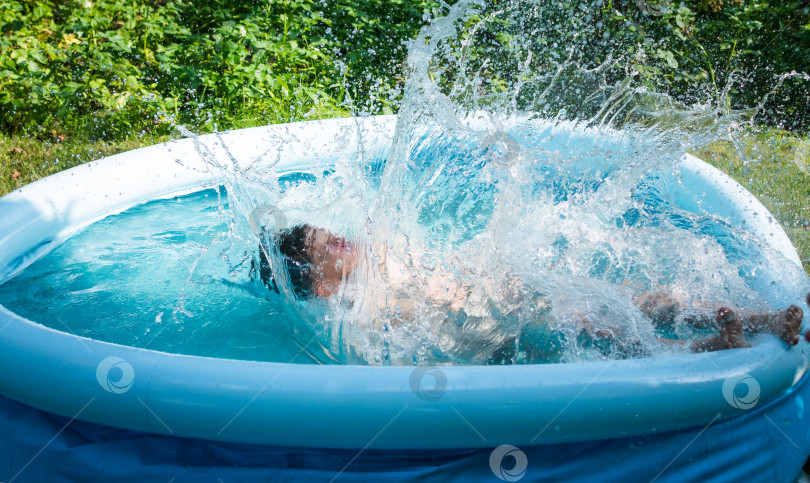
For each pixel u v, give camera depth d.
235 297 2.43
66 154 4.27
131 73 4.96
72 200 2.96
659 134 3.20
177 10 5.52
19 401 1.65
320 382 1.50
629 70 5.18
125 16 5.24
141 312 2.29
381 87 5.01
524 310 2.06
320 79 5.22
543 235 2.36
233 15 5.68
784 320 1.80
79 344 1.64
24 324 1.74
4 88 4.77
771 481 1.74
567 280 2.16
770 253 2.33
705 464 1.64
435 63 4.31
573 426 1.50
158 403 1.50
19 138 4.55
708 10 5.92
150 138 4.54
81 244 2.80
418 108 2.65
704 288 2.14
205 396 1.49
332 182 3.21
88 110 4.84
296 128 3.72
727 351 1.71
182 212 3.14
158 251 2.75
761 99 5.16
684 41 5.53
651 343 1.91
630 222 2.85
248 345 2.12
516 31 5.55
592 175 3.01
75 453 1.62
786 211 3.49
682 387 1.56
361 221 2.27
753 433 1.70
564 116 3.95
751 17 5.78
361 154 2.99
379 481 1.52
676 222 2.85
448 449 1.53
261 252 2.39
